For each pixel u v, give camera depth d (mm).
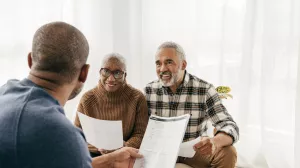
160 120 1303
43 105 732
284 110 2121
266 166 2217
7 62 2312
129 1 2422
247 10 2158
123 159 1197
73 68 796
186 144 1277
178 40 2369
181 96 1619
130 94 1637
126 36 2455
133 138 1545
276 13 2070
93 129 1391
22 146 674
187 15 2328
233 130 1461
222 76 2258
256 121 2242
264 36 2105
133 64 2477
